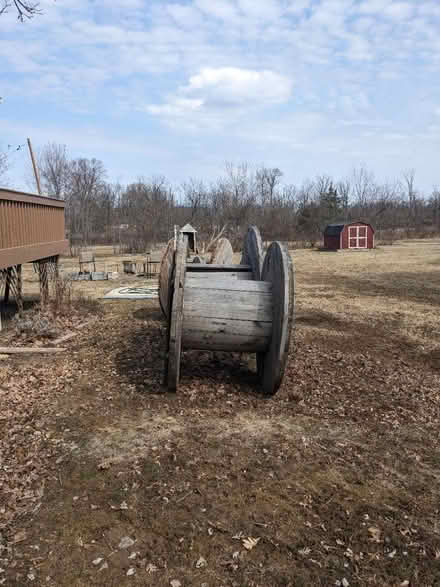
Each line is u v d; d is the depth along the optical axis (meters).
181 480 3.86
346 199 66.81
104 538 3.17
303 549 3.09
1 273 10.90
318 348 8.05
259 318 5.58
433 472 4.11
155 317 10.73
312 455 4.34
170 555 3.02
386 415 5.30
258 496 3.66
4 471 3.97
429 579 2.85
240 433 4.75
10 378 6.35
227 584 2.79
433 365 7.27
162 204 45.41
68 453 4.30
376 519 3.42
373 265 25.73
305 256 34.44
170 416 5.14
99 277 19.66
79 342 8.38
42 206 11.47
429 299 14.02
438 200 75.00
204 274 6.83
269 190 63.19
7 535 3.19
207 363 7.04
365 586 2.79
